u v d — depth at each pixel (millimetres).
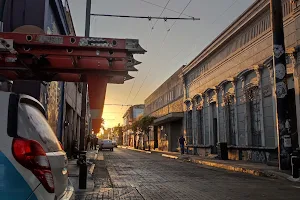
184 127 33000
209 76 26016
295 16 14938
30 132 2959
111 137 137125
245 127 19422
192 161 21875
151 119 45281
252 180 11852
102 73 5285
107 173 14453
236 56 20984
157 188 9992
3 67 5145
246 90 19469
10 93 2869
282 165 13312
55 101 14594
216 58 24516
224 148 21141
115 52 5129
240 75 20000
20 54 4984
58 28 15562
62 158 3623
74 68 5246
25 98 3207
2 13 10898
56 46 5008
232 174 13992
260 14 17797
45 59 5078
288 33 15531
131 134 81938
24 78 5754
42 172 2721
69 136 22062
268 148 16797
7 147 2613
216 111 24516
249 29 19250
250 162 18344
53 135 3844
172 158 26625
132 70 5227
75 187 9828
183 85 33469
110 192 9266
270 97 16906
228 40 22000
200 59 27516
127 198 8359
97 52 5090
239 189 9703
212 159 21594
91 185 10242
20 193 2547
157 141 49500
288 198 8172
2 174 2543
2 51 4844
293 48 14633
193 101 30031
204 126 27062
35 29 7824
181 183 11109
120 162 21516
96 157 26859
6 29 10984
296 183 10867
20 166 2596
